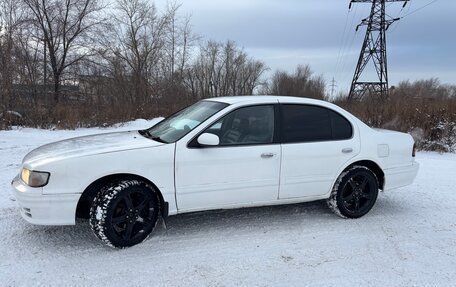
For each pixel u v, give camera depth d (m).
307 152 4.75
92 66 24.19
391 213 5.41
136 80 26.09
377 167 5.24
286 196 4.75
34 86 19.52
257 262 3.89
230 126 4.49
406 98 16.08
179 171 4.21
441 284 3.53
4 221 4.75
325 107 5.00
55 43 22.88
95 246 4.16
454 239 4.56
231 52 50.78
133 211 4.11
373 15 45.50
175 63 33.78
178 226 4.75
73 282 3.45
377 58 45.47
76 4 23.39
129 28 28.81
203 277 3.59
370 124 14.68
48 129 15.36
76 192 3.87
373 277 3.63
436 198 6.18
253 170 4.50
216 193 4.39
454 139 12.23
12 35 19.14
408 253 4.16
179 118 5.03
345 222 5.00
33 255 3.92
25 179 3.91
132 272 3.64
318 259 3.98
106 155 3.97
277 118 4.70
